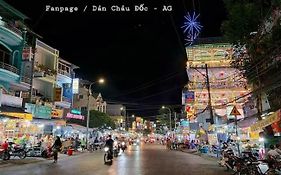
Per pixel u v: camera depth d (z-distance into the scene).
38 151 26.84
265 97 18.20
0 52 30.58
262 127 15.78
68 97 45.78
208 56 47.84
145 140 111.19
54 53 41.38
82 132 47.12
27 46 33.31
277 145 15.54
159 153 38.09
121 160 25.73
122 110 91.94
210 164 22.48
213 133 39.75
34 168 18.81
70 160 25.72
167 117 96.75
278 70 15.02
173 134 73.75
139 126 122.06
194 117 47.34
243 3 16.84
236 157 17.39
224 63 46.78
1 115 24.84
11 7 31.44
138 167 19.59
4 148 22.92
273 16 15.02
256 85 17.84
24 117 26.48
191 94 47.69
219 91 46.22
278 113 14.09
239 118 29.28
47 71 38.84
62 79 44.09
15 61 32.00
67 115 43.47
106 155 21.83
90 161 24.58
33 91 37.50
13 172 16.55
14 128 28.95
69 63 46.16
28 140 30.16
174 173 16.55
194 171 17.70
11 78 30.84
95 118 54.41
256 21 16.53
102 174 15.73
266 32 15.64
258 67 16.20
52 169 18.17
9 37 30.16
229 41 17.52
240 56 18.19
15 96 32.53
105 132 58.41
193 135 53.12
